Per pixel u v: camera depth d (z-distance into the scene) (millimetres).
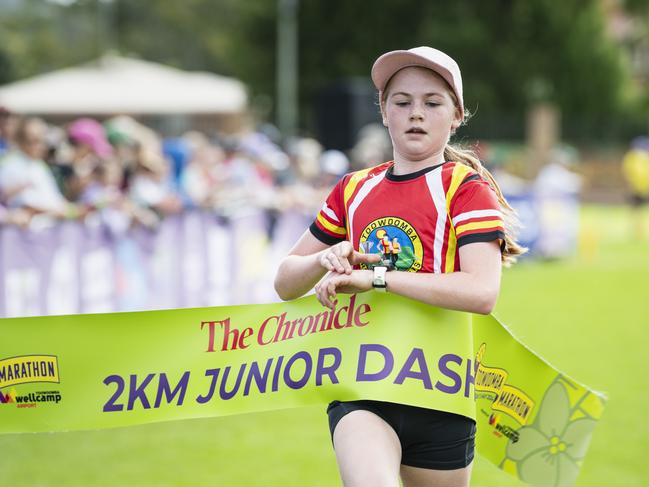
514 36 70875
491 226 5578
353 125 34625
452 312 5938
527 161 49875
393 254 5797
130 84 48656
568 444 6996
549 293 24641
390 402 5836
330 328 6070
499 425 6922
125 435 11805
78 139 17078
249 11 76812
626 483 9789
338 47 72812
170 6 126250
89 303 15961
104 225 16188
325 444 11367
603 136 67000
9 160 14656
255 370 6109
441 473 5938
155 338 6105
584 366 15516
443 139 5797
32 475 10016
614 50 74188
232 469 10250
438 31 69375
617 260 33000
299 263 5988
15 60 90562
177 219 17781
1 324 6016
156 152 19516
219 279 19094
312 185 24797
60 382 6043
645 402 13234
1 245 14141
